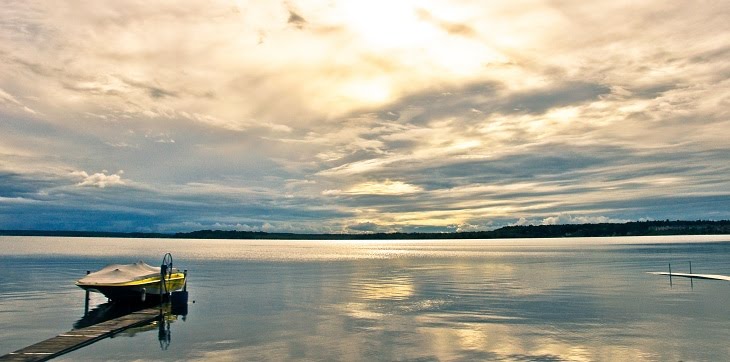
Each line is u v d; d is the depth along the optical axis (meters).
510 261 100.50
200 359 21.02
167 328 27.56
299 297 41.03
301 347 23.00
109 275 38.16
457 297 40.56
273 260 112.56
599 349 22.41
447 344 23.52
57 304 37.56
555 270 72.06
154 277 39.31
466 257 125.06
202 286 50.59
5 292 44.69
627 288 46.22
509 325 28.00
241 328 27.50
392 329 27.03
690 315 30.81
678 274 60.47
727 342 23.56
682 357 21.02
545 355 21.47
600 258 107.69
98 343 23.92
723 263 84.44
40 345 22.75
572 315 31.12
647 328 26.89
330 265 91.12
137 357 21.38
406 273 68.81
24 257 117.31
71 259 108.12
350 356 21.45
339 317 30.95
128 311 34.41
